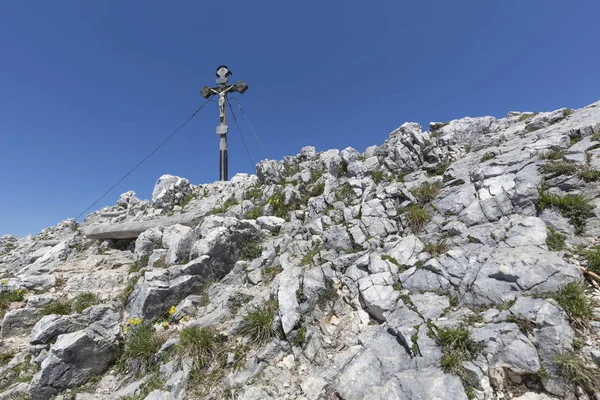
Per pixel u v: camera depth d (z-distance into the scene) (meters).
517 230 7.48
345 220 10.55
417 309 6.65
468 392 4.89
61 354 7.34
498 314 5.79
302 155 17.61
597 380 4.58
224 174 21.81
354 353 6.38
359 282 7.78
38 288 11.09
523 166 9.34
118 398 6.92
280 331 7.35
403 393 5.03
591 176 8.03
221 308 8.61
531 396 4.79
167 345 7.71
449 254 7.45
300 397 5.85
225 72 22.72
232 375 6.63
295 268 8.90
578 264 6.30
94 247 15.00
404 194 10.42
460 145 13.25
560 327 5.15
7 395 7.28
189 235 11.20
